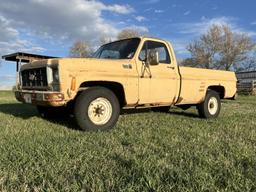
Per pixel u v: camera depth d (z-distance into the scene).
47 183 3.27
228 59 57.94
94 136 5.59
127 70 6.70
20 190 3.11
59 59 5.93
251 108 12.54
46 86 6.19
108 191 3.10
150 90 7.17
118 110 6.52
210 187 3.19
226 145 5.08
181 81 7.90
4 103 12.77
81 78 6.02
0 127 6.37
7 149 4.54
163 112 9.64
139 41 7.11
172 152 4.53
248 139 5.63
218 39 58.47
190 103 8.35
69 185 3.21
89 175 3.50
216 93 9.02
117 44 7.49
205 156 4.30
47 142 5.00
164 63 7.59
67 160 4.03
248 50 57.75
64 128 6.39
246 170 3.75
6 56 20.69
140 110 9.88
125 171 3.64
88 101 6.09
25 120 7.40
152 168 3.73
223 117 8.98
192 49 60.22
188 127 6.78
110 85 6.73
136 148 4.69
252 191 3.16
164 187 3.19
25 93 6.59
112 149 4.66
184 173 3.57
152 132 6.07
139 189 3.14
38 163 3.89
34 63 6.53
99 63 6.31
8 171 3.60
